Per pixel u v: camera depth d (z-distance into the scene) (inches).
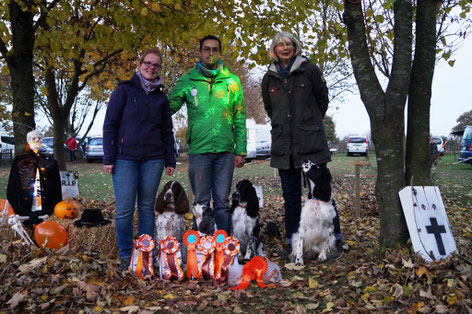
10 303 107.2
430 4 144.0
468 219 226.4
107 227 161.2
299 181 165.0
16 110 208.7
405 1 137.7
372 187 402.9
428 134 145.6
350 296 117.4
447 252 131.1
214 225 155.2
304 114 152.0
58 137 263.9
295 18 233.1
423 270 116.7
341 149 1856.5
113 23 224.4
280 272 144.5
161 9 221.5
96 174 614.2
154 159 144.6
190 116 157.4
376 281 122.5
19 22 203.9
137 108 141.4
